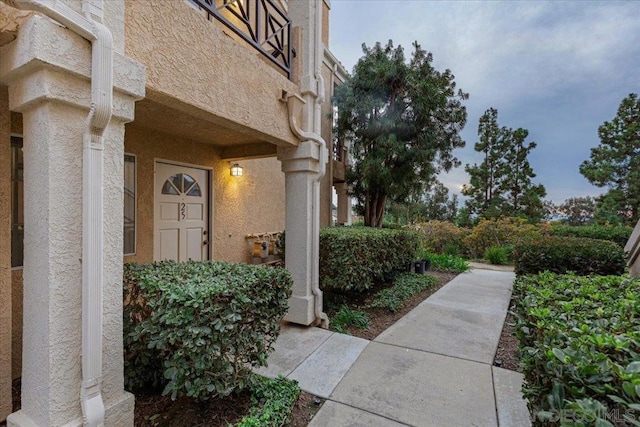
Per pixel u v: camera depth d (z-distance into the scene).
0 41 1.66
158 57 2.15
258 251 6.47
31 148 1.69
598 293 2.25
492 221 12.43
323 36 9.63
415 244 7.88
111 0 1.84
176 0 2.30
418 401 2.56
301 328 4.06
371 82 8.05
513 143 17.48
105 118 1.73
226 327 2.01
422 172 8.39
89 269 1.70
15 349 2.81
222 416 2.24
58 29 1.60
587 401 1.03
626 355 1.34
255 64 3.17
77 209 1.72
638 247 4.91
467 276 7.78
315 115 4.19
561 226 13.24
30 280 1.69
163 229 4.70
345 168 10.41
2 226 2.04
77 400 1.70
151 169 4.46
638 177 13.57
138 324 2.21
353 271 4.82
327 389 2.72
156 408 2.30
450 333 4.04
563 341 1.46
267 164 7.18
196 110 2.54
